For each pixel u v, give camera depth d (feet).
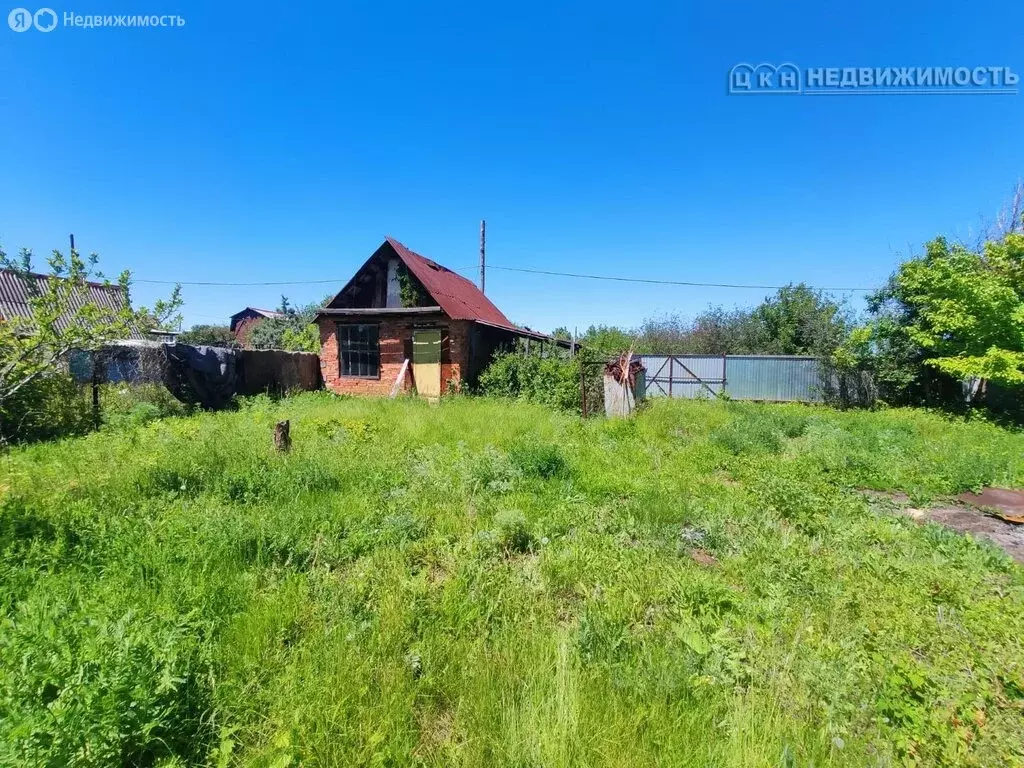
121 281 24.03
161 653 6.82
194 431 23.36
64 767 5.26
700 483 18.93
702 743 6.49
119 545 11.02
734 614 9.84
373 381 48.42
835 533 14.34
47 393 26.21
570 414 36.01
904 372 46.73
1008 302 37.09
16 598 8.89
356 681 7.38
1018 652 8.73
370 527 13.44
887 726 7.16
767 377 56.85
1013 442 28.35
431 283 49.21
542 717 6.77
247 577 10.34
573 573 11.23
